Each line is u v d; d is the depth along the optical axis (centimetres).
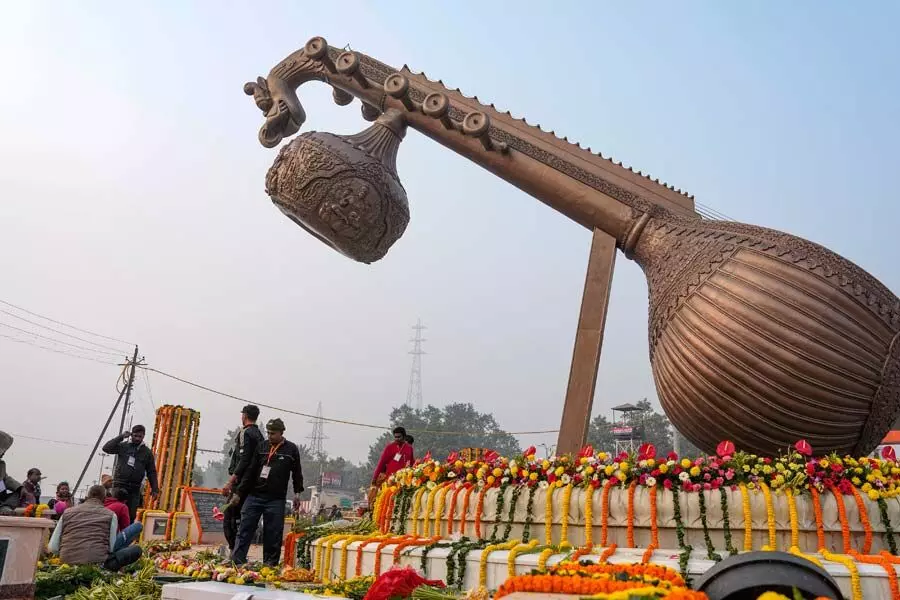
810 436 709
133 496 1271
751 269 729
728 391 716
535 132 1008
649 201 913
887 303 719
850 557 542
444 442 6856
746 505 602
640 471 643
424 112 1000
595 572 380
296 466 932
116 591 685
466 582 601
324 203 979
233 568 793
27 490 1355
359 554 702
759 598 331
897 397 715
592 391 870
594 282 913
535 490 678
